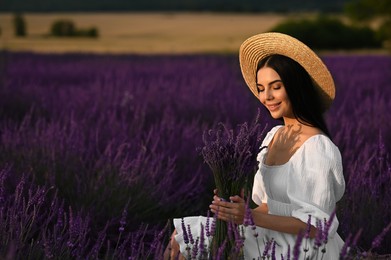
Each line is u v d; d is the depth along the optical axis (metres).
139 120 8.01
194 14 152.88
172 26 104.00
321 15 65.81
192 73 15.70
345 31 63.62
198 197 5.71
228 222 3.23
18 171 5.14
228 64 19.92
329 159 3.15
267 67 3.34
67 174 5.18
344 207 4.59
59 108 9.24
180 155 6.17
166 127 7.07
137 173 5.37
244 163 3.20
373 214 4.56
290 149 3.33
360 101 10.31
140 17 132.25
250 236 3.39
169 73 15.92
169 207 5.34
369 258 3.24
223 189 3.27
